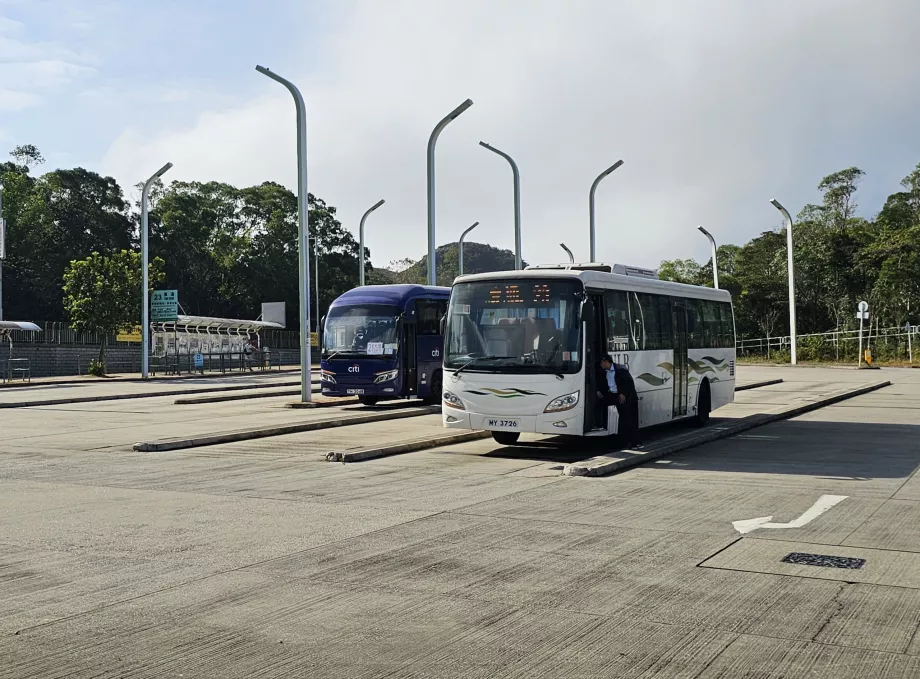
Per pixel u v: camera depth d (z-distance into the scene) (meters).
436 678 5.45
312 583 7.63
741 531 9.62
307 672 5.57
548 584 7.55
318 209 90.94
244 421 23.05
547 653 5.88
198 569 8.13
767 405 26.55
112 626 6.51
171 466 15.12
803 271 75.81
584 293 15.85
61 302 74.50
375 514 10.73
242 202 90.25
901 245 68.62
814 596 7.14
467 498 11.84
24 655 5.91
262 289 86.50
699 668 5.59
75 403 31.23
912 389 34.16
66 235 77.75
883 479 13.19
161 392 36.62
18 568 8.21
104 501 11.73
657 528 9.81
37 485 13.12
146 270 49.91
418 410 25.69
